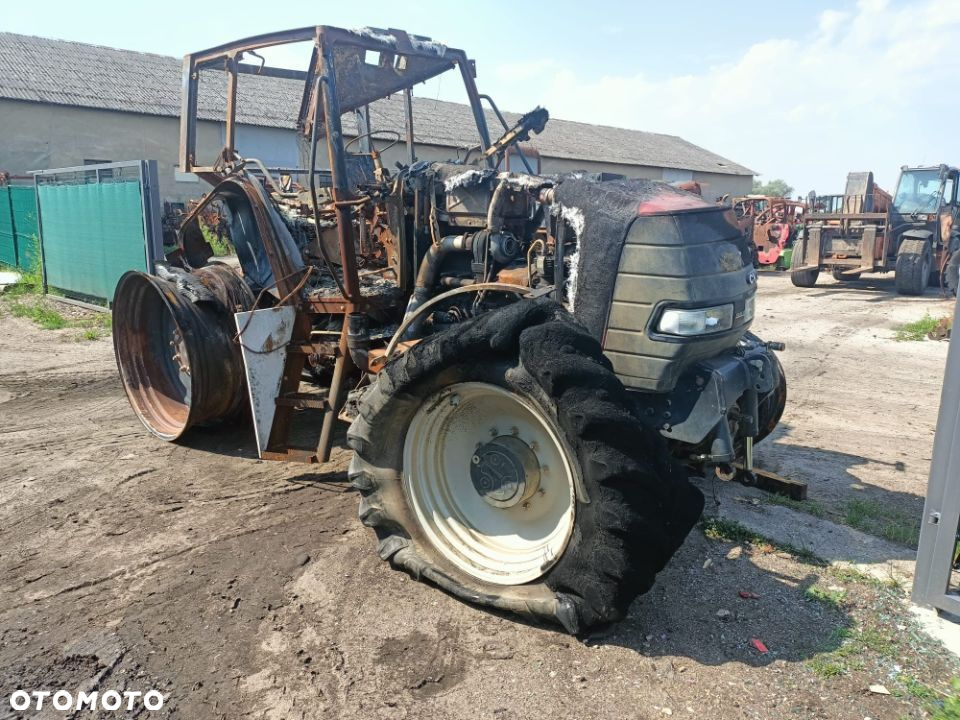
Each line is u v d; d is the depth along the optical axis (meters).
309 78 4.75
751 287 3.31
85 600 3.08
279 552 3.47
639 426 2.50
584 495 2.55
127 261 10.05
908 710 2.42
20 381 6.85
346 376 4.13
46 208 12.02
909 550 3.50
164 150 20.75
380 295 4.02
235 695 2.51
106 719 2.40
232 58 4.54
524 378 2.67
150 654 2.72
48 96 19.17
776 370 3.96
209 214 6.95
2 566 3.35
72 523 3.79
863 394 6.49
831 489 4.25
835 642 2.77
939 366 7.63
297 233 4.63
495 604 2.85
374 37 4.14
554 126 32.44
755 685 2.54
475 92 4.90
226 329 4.71
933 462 2.83
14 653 2.73
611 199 3.13
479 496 3.14
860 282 16.14
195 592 3.13
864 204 14.46
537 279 3.40
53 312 10.69
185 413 5.20
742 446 3.94
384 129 5.14
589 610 2.59
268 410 4.23
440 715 2.40
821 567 3.32
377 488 3.17
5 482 4.31
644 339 3.05
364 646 2.76
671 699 2.46
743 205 19.95
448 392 2.96
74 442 5.06
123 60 23.05
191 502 4.05
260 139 19.72
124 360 5.34
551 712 2.41
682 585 3.17
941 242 13.97
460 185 3.68
